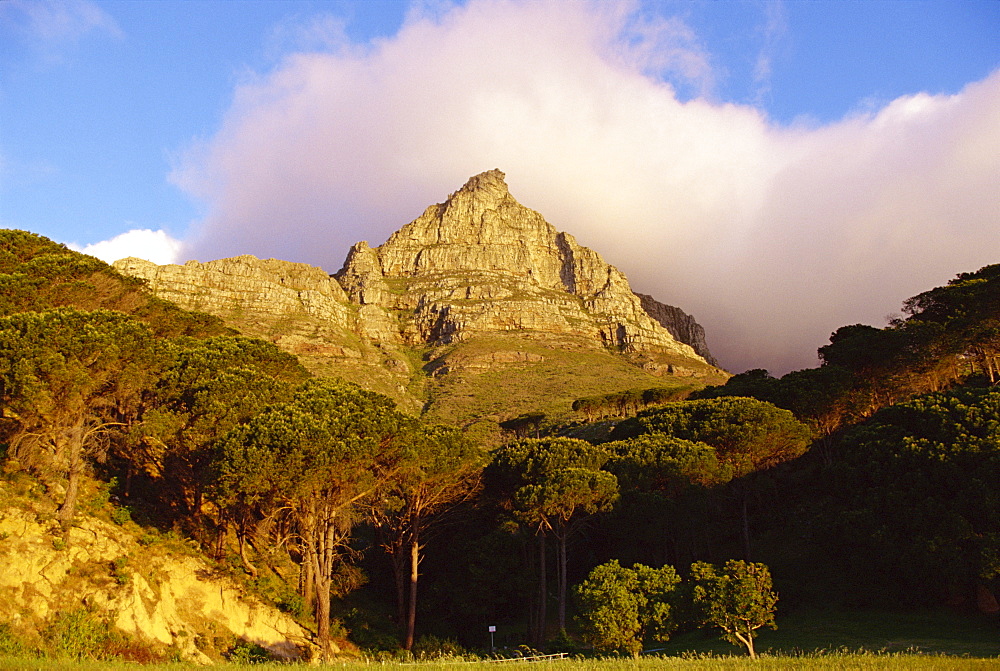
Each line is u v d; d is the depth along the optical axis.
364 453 29.80
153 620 25.53
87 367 27.56
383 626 37.84
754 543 45.97
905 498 33.38
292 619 32.09
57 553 24.89
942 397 37.75
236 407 32.69
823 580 38.75
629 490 40.28
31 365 25.28
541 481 38.47
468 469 38.72
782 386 56.19
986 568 28.89
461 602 39.03
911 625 31.02
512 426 103.88
